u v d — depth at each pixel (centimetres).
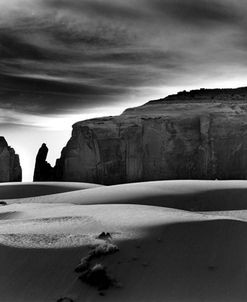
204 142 8956
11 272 1948
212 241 2188
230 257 2070
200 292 1844
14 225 2548
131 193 4478
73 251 2058
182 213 2764
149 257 2045
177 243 2159
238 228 2328
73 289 1839
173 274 1947
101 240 2144
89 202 4256
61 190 5988
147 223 2395
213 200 4366
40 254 2041
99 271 1872
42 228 2406
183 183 4991
